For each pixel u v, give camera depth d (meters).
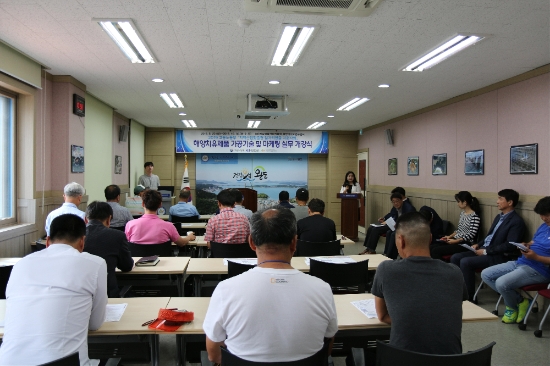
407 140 7.82
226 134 10.62
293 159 11.17
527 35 3.50
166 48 3.96
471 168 5.71
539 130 4.44
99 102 6.73
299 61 4.38
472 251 4.91
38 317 1.62
